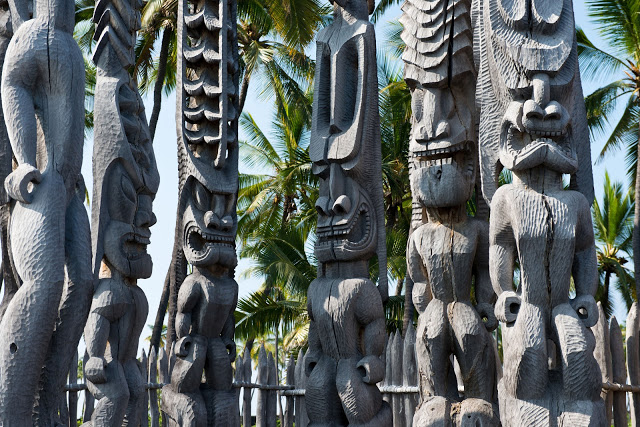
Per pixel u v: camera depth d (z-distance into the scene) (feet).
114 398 18.04
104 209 18.53
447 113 18.58
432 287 18.11
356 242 18.94
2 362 12.13
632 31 50.62
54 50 13.03
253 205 65.57
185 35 20.76
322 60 20.08
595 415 13.21
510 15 14.51
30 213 12.50
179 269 20.65
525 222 13.94
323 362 18.61
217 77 20.66
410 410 22.50
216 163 20.11
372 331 18.48
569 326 13.55
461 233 18.01
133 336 18.89
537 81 14.16
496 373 18.03
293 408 26.91
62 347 12.87
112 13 18.92
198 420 19.20
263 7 54.19
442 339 17.74
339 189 19.13
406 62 19.04
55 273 12.34
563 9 14.60
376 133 19.56
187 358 19.47
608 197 66.90
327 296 18.56
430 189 18.02
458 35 18.51
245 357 26.91
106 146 18.53
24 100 12.93
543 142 14.07
